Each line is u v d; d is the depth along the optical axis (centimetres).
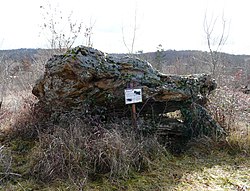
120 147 405
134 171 404
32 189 345
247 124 587
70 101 492
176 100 519
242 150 495
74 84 478
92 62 477
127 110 520
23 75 1021
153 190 360
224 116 578
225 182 385
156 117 538
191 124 530
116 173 386
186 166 435
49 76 491
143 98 497
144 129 498
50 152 389
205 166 439
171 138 523
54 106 507
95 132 447
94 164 392
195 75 576
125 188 362
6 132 527
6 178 366
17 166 402
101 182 373
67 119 473
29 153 435
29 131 508
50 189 345
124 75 495
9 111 591
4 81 851
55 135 420
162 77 522
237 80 961
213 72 898
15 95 786
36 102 584
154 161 431
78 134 419
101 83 488
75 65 467
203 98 567
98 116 493
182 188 365
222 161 461
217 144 508
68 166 380
